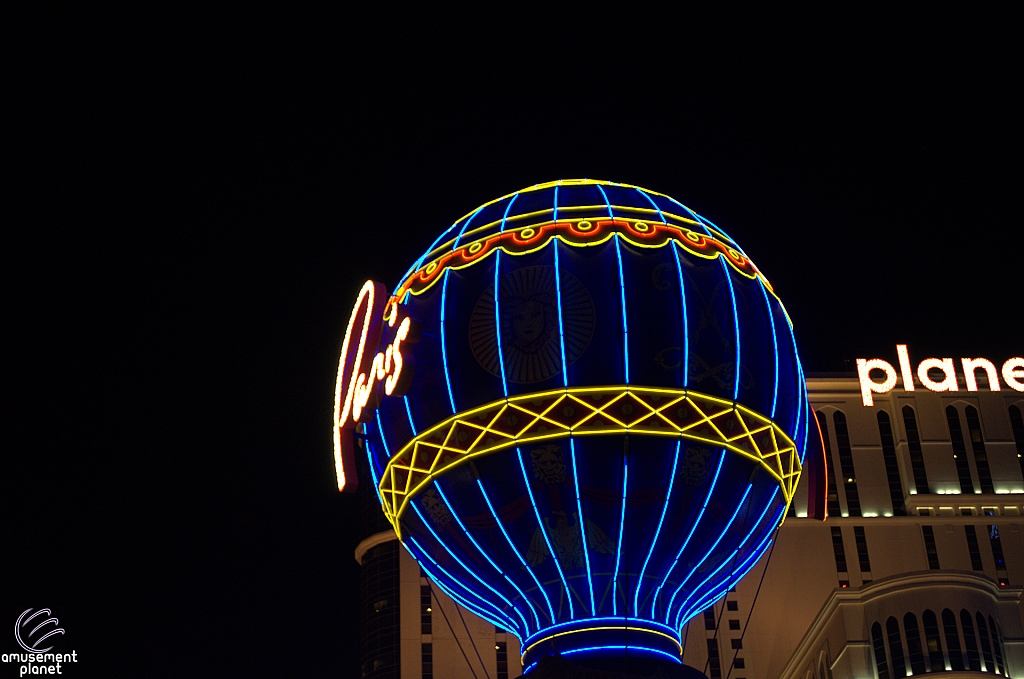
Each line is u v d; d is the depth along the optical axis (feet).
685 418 240.12
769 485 252.62
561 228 254.68
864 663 403.54
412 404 249.75
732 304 252.42
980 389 593.83
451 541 251.60
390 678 583.58
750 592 542.98
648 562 242.78
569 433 236.84
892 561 550.36
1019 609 413.59
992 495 566.77
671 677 237.86
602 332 241.35
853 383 597.52
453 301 251.80
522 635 253.44
